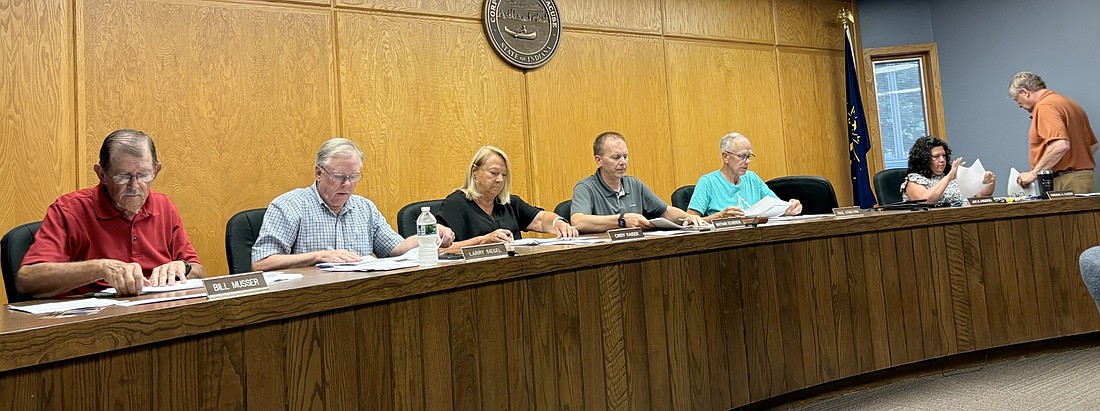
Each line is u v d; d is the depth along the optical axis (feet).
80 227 5.98
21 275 5.11
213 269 11.14
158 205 6.61
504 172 9.02
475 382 5.01
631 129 15.08
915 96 18.26
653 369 6.19
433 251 5.43
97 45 10.53
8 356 3.04
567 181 14.30
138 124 10.73
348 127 12.20
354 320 4.41
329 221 7.81
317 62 12.05
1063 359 9.04
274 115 11.69
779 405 7.47
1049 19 16.24
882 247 8.11
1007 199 9.83
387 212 12.44
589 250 5.81
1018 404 7.32
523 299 5.37
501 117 13.66
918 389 8.06
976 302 8.66
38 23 10.18
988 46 17.10
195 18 11.19
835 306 7.66
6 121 9.92
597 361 5.80
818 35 17.85
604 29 14.94
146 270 6.27
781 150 17.02
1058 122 12.99
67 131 10.30
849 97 17.35
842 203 17.80
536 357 5.40
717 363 6.67
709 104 16.15
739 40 16.71
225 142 11.32
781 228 7.32
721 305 6.78
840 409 7.46
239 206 11.38
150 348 3.53
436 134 12.98
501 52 13.61
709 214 10.95
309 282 4.46
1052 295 9.16
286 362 4.08
